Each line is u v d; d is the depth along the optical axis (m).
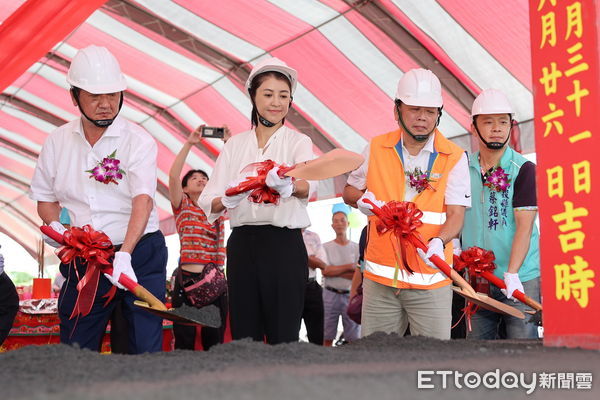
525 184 3.17
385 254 2.75
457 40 6.04
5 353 1.24
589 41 1.50
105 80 2.37
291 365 1.09
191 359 1.18
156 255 2.53
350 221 10.78
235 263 2.48
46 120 12.22
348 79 7.44
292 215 2.46
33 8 3.72
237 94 9.07
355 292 4.87
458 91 6.60
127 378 0.97
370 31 6.55
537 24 1.61
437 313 2.72
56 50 9.12
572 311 1.48
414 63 6.71
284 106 2.56
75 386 0.90
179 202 4.42
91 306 2.39
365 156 2.87
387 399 0.79
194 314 1.95
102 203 2.50
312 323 5.24
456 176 2.72
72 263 2.47
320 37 7.04
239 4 6.96
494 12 5.46
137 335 2.47
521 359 1.20
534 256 3.29
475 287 3.23
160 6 7.41
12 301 3.66
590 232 1.46
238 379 0.91
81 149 2.49
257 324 2.47
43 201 2.62
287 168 2.24
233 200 2.40
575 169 1.50
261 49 7.80
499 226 3.25
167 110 10.48
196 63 8.61
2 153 15.02
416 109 2.67
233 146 2.66
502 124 3.26
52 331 5.34
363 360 1.17
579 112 1.51
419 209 2.67
